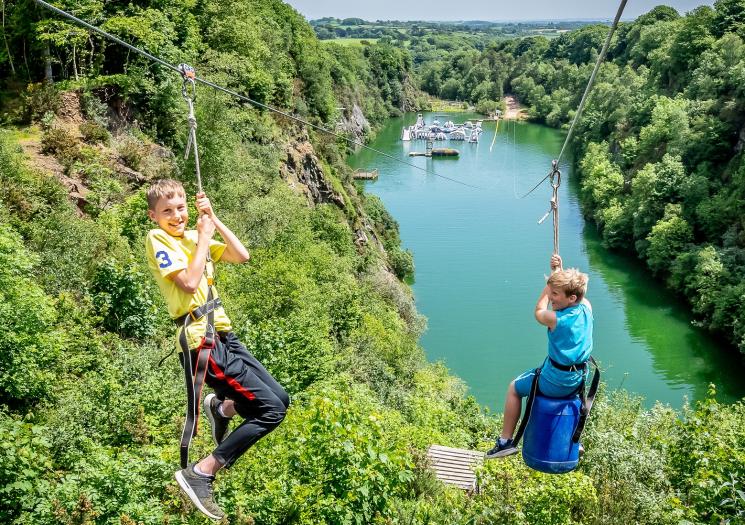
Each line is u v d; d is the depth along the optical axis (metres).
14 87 34.88
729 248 53.16
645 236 62.81
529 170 99.94
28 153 30.14
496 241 70.44
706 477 13.54
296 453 13.31
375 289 51.94
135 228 28.98
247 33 59.62
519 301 55.31
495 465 16.08
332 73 120.19
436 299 56.72
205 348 4.86
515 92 168.25
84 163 31.27
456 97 185.62
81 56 38.81
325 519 12.56
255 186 45.50
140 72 37.94
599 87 105.81
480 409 36.53
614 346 47.16
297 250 42.00
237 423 14.39
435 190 92.31
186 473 4.88
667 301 54.47
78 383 18.20
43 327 18.47
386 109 162.25
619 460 17.66
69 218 26.00
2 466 11.55
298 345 24.20
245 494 12.35
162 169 36.06
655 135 72.44
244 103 56.84
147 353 20.20
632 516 15.68
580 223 75.56
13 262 17.91
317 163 64.50
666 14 120.62
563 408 6.22
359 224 63.50
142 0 42.34
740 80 66.12
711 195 60.91
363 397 23.59
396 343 40.34
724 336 47.44
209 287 5.14
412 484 16.61
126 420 15.59
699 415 17.72
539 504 14.56
